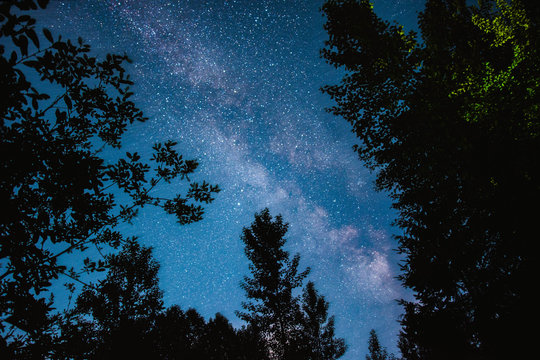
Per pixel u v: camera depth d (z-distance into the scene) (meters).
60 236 2.69
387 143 4.70
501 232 4.45
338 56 4.82
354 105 4.65
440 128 3.85
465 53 4.05
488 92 3.91
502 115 3.83
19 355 2.27
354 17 4.43
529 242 4.06
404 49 4.30
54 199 2.45
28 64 1.95
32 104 1.98
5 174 2.02
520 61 4.18
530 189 3.87
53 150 2.38
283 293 9.39
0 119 1.95
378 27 4.35
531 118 3.85
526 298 4.24
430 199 5.36
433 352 6.12
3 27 1.66
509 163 3.81
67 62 2.22
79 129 2.76
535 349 4.11
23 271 2.32
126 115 2.91
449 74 4.06
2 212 1.96
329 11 4.67
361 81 4.49
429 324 5.99
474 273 5.34
